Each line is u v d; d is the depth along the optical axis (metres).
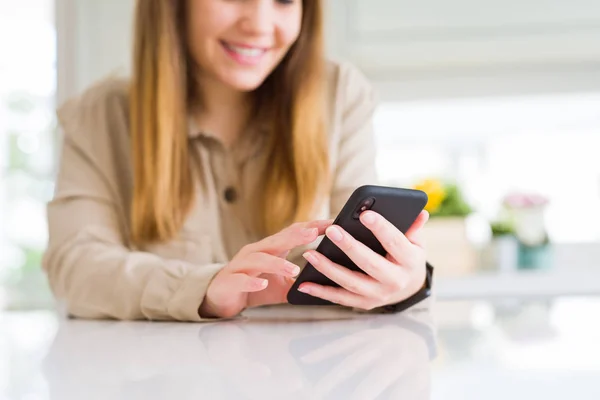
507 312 0.90
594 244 2.47
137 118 1.14
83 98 1.22
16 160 2.54
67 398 0.36
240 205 1.18
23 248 2.54
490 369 0.43
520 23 2.05
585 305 0.99
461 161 2.53
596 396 0.34
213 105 1.18
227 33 1.07
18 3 2.48
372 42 2.07
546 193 2.50
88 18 2.07
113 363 0.49
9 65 2.50
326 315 0.90
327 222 0.82
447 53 2.11
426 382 0.39
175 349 0.57
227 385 0.39
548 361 0.46
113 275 0.93
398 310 0.90
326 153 1.18
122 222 1.15
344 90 1.28
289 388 0.38
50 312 1.23
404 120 2.48
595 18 2.03
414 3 2.06
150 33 1.14
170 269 0.90
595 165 2.47
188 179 1.15
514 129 2.48
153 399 0.35
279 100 1.19
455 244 2.12
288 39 1.10
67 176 1.12
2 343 0.65
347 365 0.46
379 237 0.79
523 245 2.20
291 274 0.79
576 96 2.28
